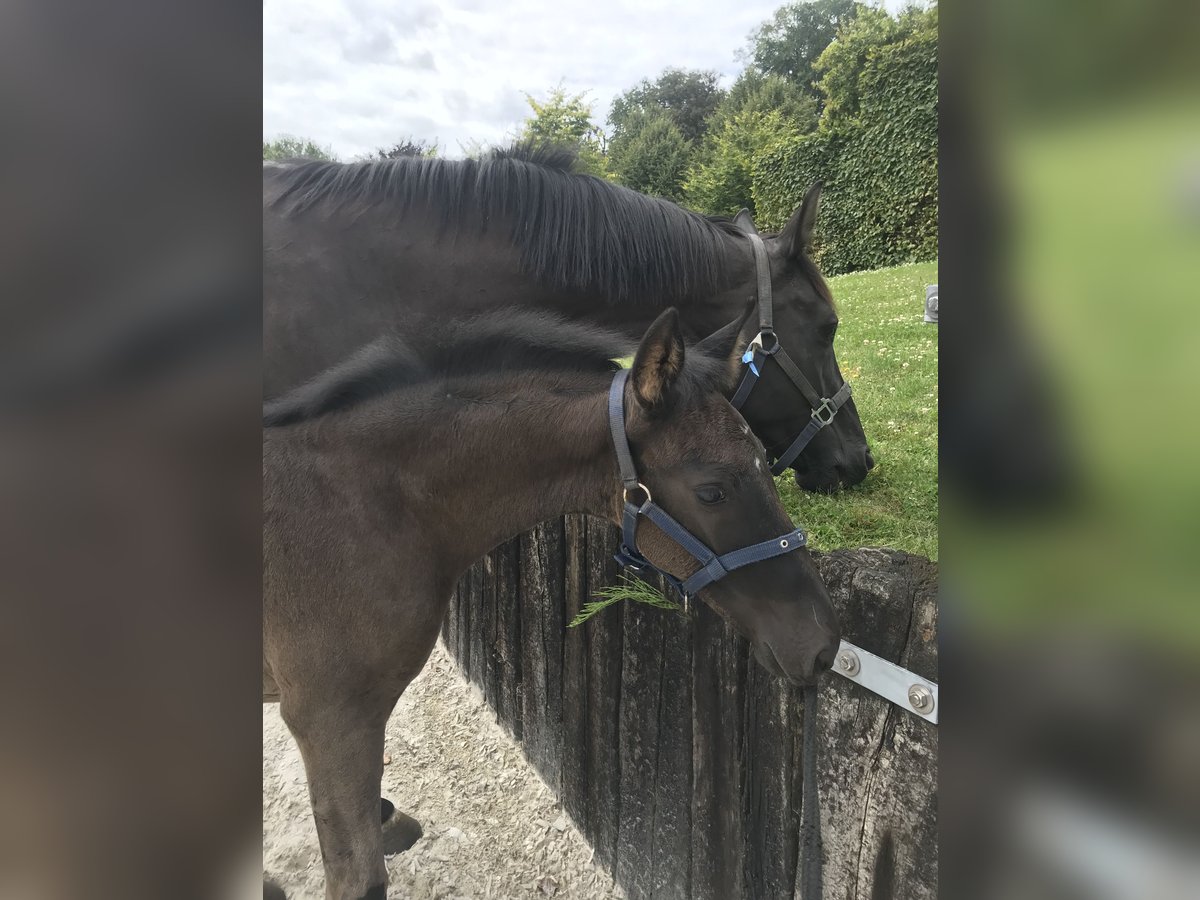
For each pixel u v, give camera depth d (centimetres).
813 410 284
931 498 283
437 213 260
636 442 166
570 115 1480
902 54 827
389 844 261
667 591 224
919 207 824
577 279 265
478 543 188
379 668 174
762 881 194
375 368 185
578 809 293
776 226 1026
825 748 170
